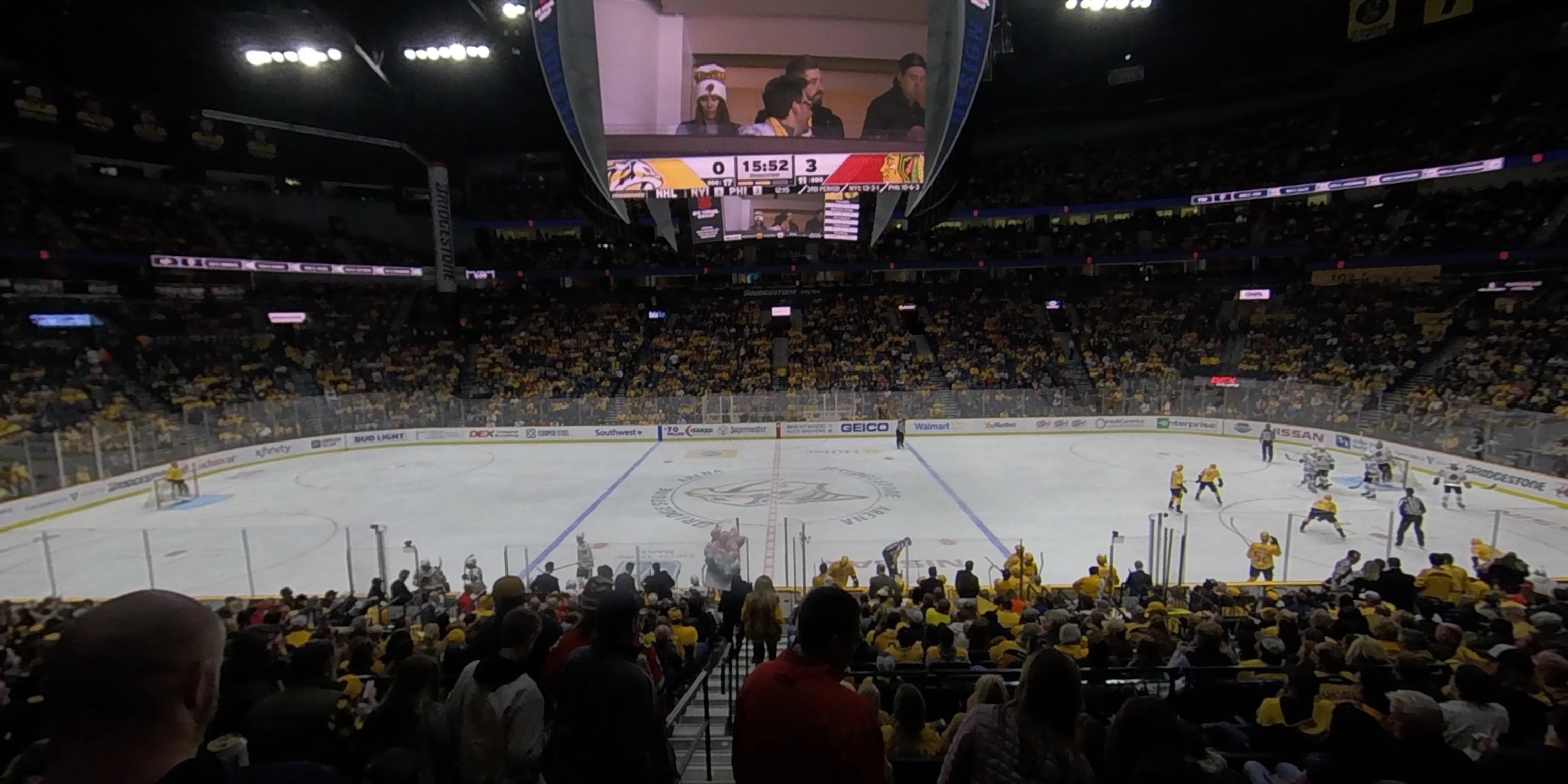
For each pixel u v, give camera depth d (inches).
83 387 1159.6
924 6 594.6
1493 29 1362.0
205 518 866.1
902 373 1551.4
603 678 118.0
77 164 1347.2
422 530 794.8
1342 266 1433.3
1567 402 973.2
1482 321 1216.2
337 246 1628.9
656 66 611.8
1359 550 672.4
